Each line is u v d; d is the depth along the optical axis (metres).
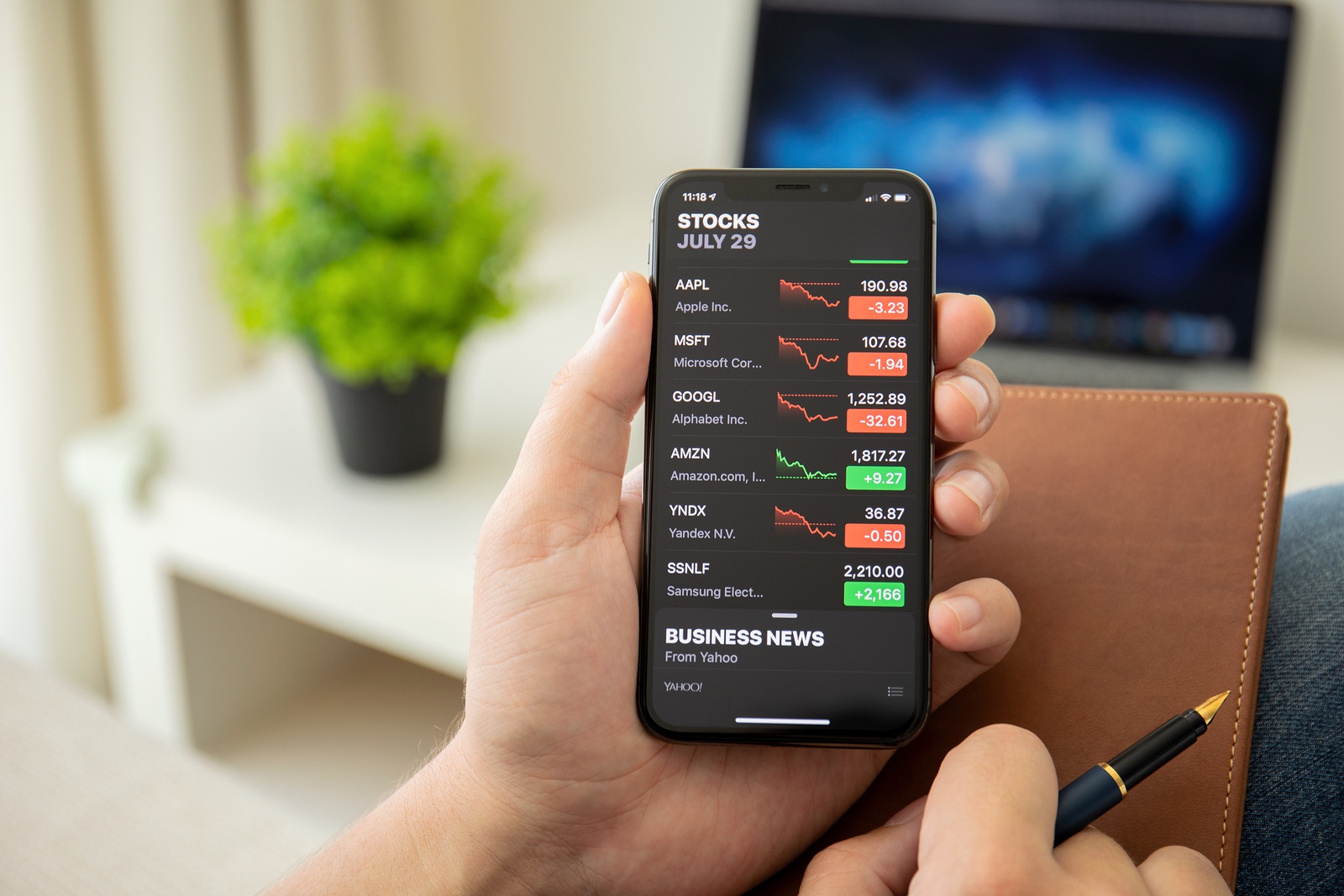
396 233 0.96
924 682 0.46
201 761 0.62
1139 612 0.49
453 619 0.89
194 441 1.07
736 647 0.46
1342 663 0.47
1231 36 1.09
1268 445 0.50
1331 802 0.45
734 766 0.47
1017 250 1.15
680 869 0.46
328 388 0.97
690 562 0.46
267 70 1.34
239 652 1.10
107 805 0.58
